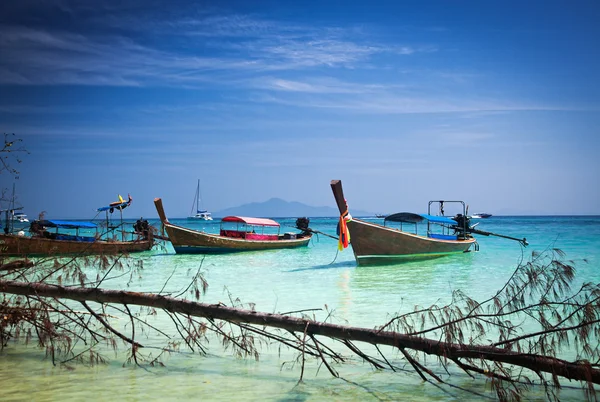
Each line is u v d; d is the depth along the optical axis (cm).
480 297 1311
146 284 1627
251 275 1911
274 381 637
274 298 1336
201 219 15438
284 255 2953
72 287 748
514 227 8156
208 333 909
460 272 1928
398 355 772
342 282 1673
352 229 2162
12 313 752
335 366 711
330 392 595
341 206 2064
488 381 640
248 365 711
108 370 675
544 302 666
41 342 747
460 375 668
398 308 1162
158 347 803
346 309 1156
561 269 675
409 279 1736
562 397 581
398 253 2292
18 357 732
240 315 695
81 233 4288
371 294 1394
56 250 935
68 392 581
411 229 8288
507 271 1939
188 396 573
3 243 1000
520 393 580
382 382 636
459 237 2880
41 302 746
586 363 559
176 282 1688
